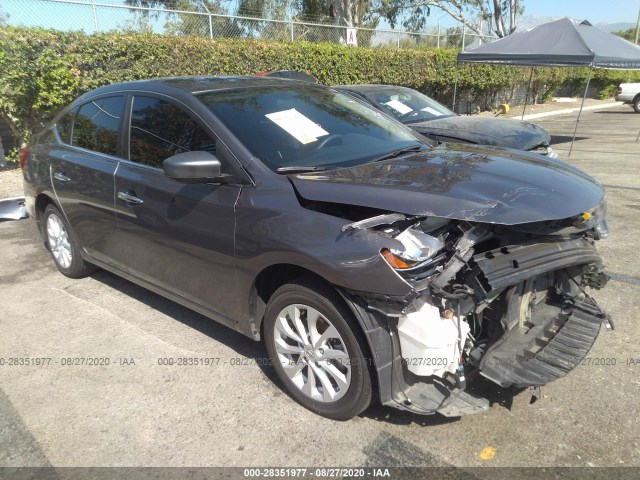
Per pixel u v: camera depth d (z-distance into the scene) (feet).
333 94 12.96
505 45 39.63
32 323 12.92
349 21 75.56
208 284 10.34
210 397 9.84
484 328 8.91
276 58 39.93
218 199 9.61
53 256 15.97
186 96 10.85
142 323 12.78
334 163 9.93
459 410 7.93
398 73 51.93
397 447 8.36
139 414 9.43
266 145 9.86
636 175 28.35
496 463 7.96
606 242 17.38
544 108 76.43
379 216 8.02
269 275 9.46
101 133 12.98
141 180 11.28
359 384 8.32
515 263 8.01
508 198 8.09
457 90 63.46
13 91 27.37
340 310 8.23
